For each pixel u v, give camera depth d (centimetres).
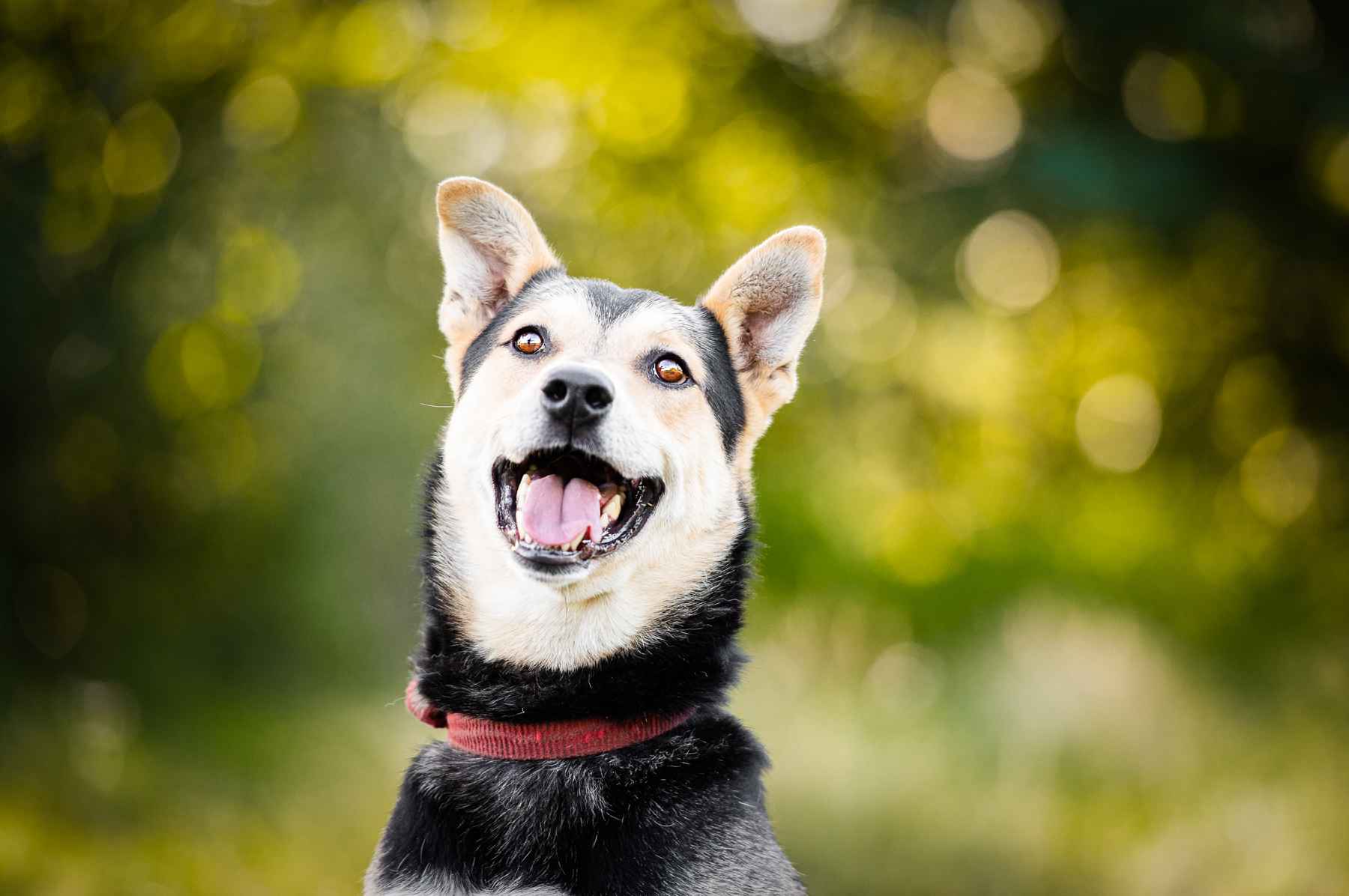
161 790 895
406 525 1522
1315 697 1053
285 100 1106
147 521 1095
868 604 1211
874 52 1048
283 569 1312
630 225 1163
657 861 372
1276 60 913
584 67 1116
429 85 1132
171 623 1135
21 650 998
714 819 383
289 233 1149
